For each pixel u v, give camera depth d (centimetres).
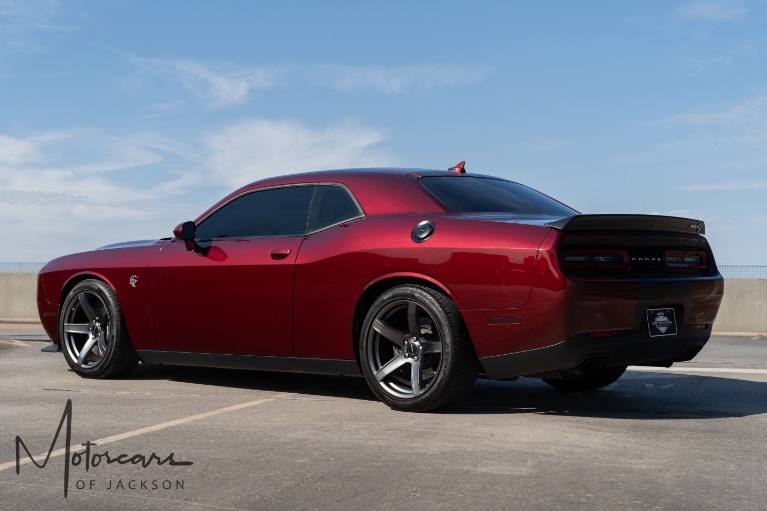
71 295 580
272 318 477
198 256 516
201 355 521
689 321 432
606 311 394
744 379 576
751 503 262
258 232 501
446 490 275
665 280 416
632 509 255
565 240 390
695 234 450
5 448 343
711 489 277
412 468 304
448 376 412
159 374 592
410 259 423
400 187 457
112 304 558
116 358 558
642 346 410
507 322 397
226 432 373
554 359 391
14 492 279
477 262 404
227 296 497
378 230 443
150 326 541
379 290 448
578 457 322
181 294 521
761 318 1252
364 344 440
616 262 403
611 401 475
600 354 397
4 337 970
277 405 451
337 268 450
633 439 357
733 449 338
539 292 388
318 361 465
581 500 263
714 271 457
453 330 411
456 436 362
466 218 422
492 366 408
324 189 483
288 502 264
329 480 289
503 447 340
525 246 394
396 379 443
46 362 666
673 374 604
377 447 340
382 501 264
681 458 321
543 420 404
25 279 1580
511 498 266
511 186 505
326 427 385
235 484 285
